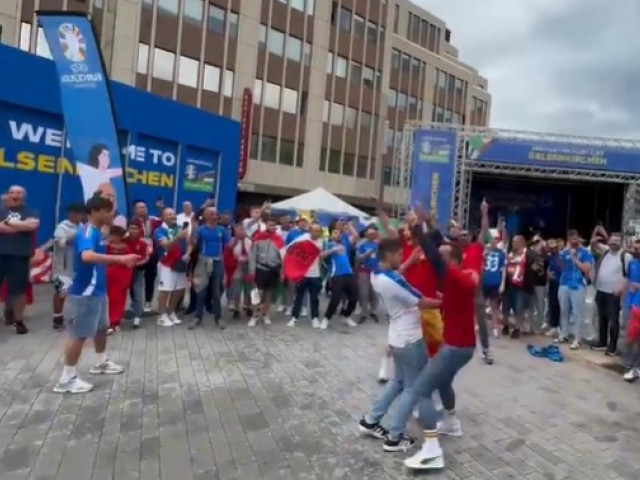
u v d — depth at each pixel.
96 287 5.45
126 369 6.34
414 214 5.72
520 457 4.67
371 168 42.62
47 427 4.67
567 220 25.73
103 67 8.88
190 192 14.09
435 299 4.55
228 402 5.50
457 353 4.27
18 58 9.96
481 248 5.88
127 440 4.51
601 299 8.73
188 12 30.34
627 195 20.64
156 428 4.77
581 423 5.56
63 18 8.79
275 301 10.84
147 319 9.00
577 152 19.59
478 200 25.81
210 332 8.46
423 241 4.39
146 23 28.59
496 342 9.26
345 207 18.05
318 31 37.59
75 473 3.93
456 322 4.29
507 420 5.52
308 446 4.60
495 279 9.38
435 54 50.59
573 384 6.95
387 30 43.34
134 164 12.28
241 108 32.94
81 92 8.95
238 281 9.56
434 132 19.55
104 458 4.18
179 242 8.58
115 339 7.63
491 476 4.29
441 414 5.05
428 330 4.87
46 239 10.74
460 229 8.77
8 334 7.40
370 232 10.13
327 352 7.68
